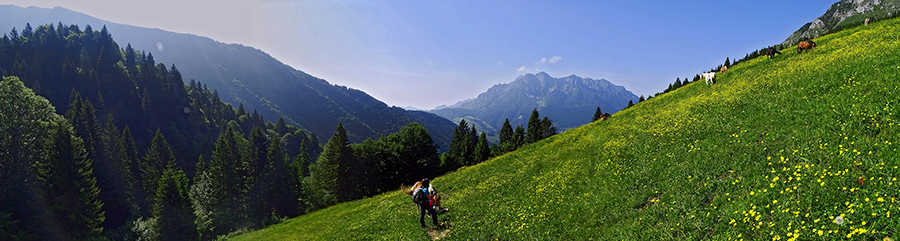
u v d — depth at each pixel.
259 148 98.62
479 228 12.16
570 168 17.23
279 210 73.44
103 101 169.88
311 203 74.88
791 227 5.75
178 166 160.62
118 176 85.25
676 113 20.28
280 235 33.28
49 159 50.44
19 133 52.47
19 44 187.25
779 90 15.09
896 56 12.45
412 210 18.98
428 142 84.69
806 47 28.77
